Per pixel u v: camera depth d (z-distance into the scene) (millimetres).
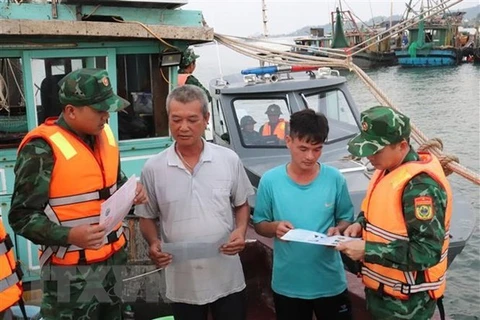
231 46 5727
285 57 5605
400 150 2588
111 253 2873
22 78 4309
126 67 4586
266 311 4398
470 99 24984
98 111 2650
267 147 5609
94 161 2760
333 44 40531
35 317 3613
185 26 4488
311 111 2939
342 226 3043
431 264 2457
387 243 2568
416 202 2467
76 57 4387
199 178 2953
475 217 4844
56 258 2768
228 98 5688
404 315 2637
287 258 3082
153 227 3105
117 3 4352
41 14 4188
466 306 7090
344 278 3178
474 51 43906
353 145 2596
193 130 2826
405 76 39594
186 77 6020
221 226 2982
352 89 24078
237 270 3115
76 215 2715
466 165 14227
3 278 2605
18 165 2602
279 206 3074
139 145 4672
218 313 3105
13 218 2592
